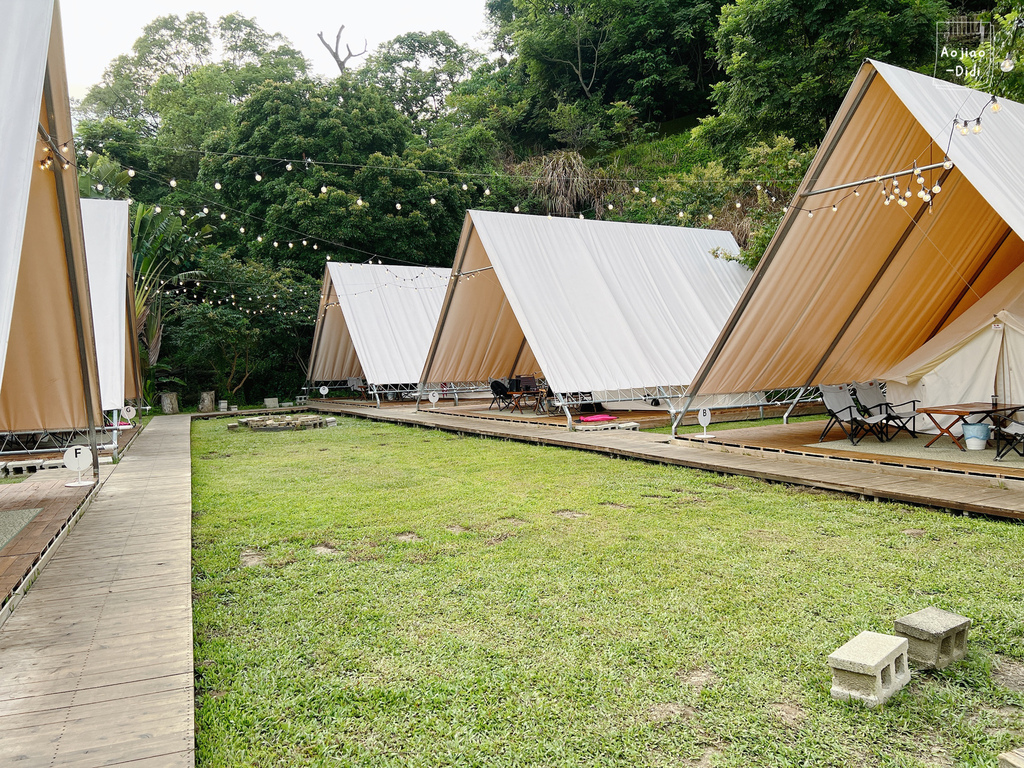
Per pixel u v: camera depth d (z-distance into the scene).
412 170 26.23
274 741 2.65
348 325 18.84
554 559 4.81
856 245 8.02
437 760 2.49
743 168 20.59
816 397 11.52
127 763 2.26
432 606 4.00
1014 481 5.90
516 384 16.92
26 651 3.23
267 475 8.88
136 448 11.62
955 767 2.35
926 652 3.05
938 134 5.88
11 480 8.62
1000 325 8.39
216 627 3.79
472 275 14.36
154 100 32.69
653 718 2.74
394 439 12.71
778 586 4.12
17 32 3.98
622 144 32.62
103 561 4.76
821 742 2.52
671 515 5.95
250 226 26.50
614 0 33.50
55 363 7.36
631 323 12.95
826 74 21.36
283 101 26.27
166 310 21.62
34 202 6.12
